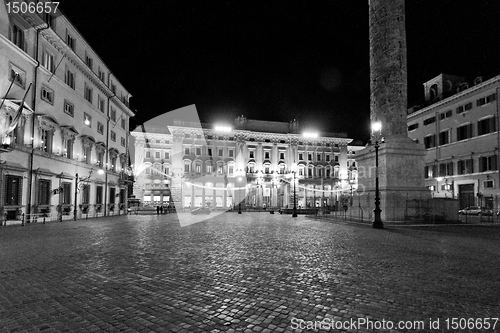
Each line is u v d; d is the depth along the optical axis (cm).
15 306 569
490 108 4159
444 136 4944
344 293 643
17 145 2330
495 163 4038
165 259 989
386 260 978
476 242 1402
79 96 3312
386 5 2720
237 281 732
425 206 2530
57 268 859
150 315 527
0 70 2164
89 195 3559
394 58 2688
